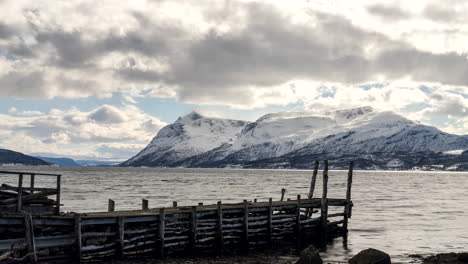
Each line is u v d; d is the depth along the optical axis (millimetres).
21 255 24969
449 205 80062
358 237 45125
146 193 99375
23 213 25328
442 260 32125
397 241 43031
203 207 36219
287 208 39312
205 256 32562
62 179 172375
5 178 176375
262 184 151500
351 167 46281
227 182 165500
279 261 32250
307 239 41594
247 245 35094
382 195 104688
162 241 30344
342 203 45562
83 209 63531
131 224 30359
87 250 27141
